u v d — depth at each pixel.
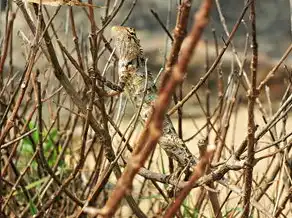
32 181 5.05
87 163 5.25
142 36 17.66
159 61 13.96
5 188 4.79
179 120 4.19
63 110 6.03
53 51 3.25
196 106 11.63
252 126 3.04
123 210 5.40
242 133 8.73
